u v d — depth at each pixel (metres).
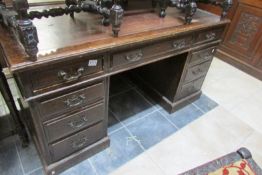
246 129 1.65
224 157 1.30
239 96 2.03
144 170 1.26
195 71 1.58
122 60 1.01
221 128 1.63
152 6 1.34
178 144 1.45
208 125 1.64
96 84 0.99
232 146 1.49
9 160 1.23
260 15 2.14
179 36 1.19
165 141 1.46
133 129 1.53
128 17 1.21
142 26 1.11
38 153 1.22
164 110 1.73
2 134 1.36
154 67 1.69
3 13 0.87
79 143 1.16
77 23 1.05
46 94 0.83
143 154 1.35
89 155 1.27
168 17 1.30
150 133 1.51
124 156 1.32
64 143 1.08
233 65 2.53
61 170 1.17
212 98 1.95
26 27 0.65
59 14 0.99
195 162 1.34
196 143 1.47
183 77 1.51
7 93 1.06
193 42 1.33
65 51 0.80
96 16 1.15
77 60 0.84
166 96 1.70
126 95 1.85
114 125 1.54
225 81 2.23
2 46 0.80
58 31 0.95
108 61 0.96
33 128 1.03
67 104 0.94
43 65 0.74
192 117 1.70
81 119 1.05
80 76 0.90
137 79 1.93
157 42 1.10
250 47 2.32
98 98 1.05
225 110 1.82
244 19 2.29
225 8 1.36
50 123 0.94
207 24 1.28
